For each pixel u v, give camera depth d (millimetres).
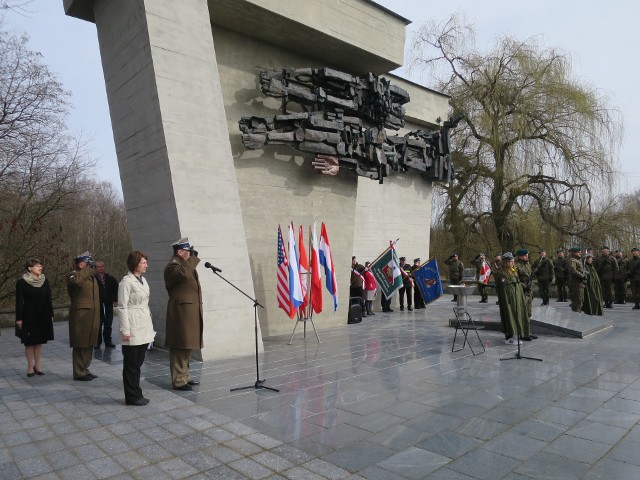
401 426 4547
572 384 5965
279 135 10422
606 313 13383
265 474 3549
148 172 8375
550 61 20672
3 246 15000
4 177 16219
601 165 19984
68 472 3627
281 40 11039
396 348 8688
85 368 6727
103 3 8945
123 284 5367
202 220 8148
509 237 21719
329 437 4289
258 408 5191
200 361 7816
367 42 11812
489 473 3512
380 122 12750
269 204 10867
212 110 8508
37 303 6922
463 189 22312
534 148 20453
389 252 13633
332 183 12203
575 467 3598
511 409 5012
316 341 9742
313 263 10297
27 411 5184
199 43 8445
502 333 10188
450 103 22016
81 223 25750
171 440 4270
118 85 8844
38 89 15906
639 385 5883
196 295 6160
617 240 20156
